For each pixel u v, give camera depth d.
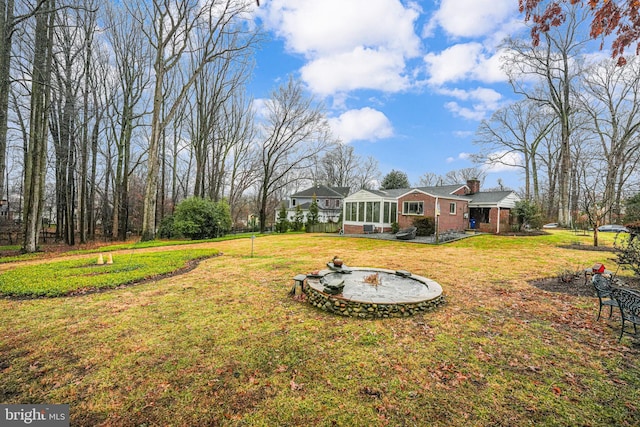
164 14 17.95
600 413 2.95
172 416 2.92
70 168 20.45
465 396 3.23
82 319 5.29
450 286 7.57
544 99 26.28
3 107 12.60
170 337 4.60
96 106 21.73
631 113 24.91
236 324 5.12
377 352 4.18
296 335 4.70
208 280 8.15
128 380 3.50
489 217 22.75
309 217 29.02
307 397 3.21
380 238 18.78
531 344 4.41
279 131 26.02
